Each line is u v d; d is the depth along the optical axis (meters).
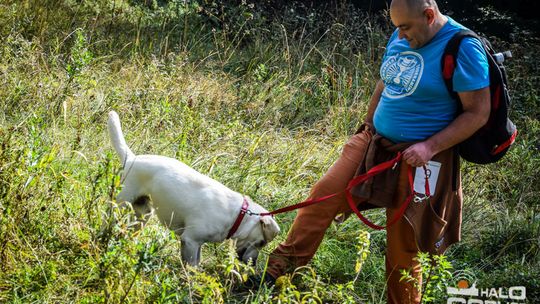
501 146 3.86
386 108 3.90
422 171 3.79
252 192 5.39
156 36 8.47
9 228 3.71
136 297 3.38
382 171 3.90
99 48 7.75
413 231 3.87
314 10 9.79
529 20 11.39
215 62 7.92
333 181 4.09
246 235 4.15
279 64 8.41
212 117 6.55
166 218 4.16
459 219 4.07
